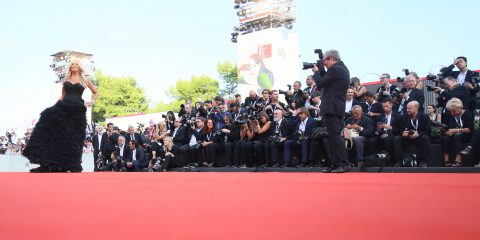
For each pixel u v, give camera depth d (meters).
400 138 8.41
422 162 8.16
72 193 3.02
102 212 2.00
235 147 11.01
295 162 9.89
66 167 7.56
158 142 13.05
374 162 8.56
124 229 1.52
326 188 3.38
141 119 27.95
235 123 11.25
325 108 6.66
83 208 2.15
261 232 1.44
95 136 15.29
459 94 8.43
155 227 1.56
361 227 1.53
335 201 2.41
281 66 30.27
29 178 5.18
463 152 7.70
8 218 1.82
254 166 10.77
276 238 1.32
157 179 4.98
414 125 8.38
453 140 7.99
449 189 3.18
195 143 12.08
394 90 9.73
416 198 2.54
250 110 11.48
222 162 11.43
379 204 2.25
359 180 4.52
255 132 10.68
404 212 1.93
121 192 3.09
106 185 3.85
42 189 3.40
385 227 1.53
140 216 1.85
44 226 1.62
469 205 2.17
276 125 10.40
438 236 1.35
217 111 11.85
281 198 2.60
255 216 1.83
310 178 5.05
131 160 13.08
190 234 1.40
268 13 31.81
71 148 7.56
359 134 8.88
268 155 10.34
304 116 9.66
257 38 31.00
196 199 2.56
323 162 9.29
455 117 8.16
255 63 31.05
